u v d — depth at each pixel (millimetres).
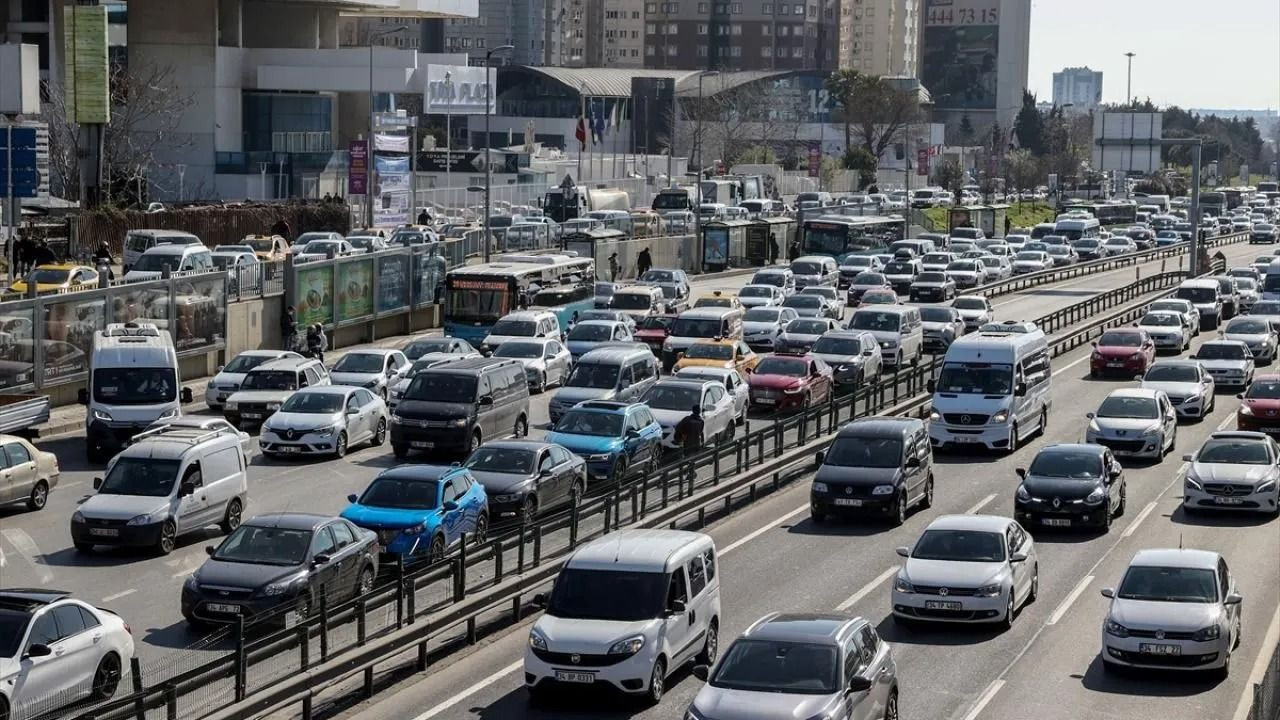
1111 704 33031
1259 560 46812
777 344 86875
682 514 49250
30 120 130500
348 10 193750
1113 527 51500
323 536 38688
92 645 31359
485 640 38125
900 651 36969
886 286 121125
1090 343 102125
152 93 159500
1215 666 34656
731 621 39281
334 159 173625
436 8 195625
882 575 44375
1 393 66250
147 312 75062
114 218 118750
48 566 44406
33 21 161250
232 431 49969
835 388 79812
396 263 97625
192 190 164875
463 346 80062
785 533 50062
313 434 60750
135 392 60344
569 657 31844
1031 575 41438
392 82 172375
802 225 144250
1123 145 187375
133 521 45000
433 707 32719
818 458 53031
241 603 36719
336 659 32281
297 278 86625
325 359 86062
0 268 99562
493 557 39125
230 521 48812
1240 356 83250
